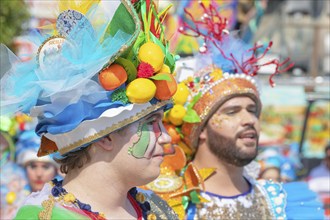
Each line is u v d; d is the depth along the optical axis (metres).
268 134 9.86
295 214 4.15
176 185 3.99
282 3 12.06
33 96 2.37
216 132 4.00
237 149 3.96
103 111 2.37
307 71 12.87
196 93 4.07
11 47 8.88
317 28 12.96
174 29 4.39
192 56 4.49
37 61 2.41
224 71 4.13
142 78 2.42
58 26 2.46
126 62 2.40
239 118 3.99
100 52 2.34
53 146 2.54
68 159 2.49
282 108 10.04
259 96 4.18
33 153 5.34
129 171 2.46
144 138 2.46
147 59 2.45
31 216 2.27
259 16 7.58
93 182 2.45
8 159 5.31
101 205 2.46
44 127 2.44
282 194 4.18
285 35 12.62
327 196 7.77
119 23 2.40
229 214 3.98
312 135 10.12
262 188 4.21
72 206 2.36
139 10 2.60
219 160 4.04
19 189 5.34
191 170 4.02
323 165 8.30
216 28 4.20
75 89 2.33
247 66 4.16
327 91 8.77
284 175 6.88
